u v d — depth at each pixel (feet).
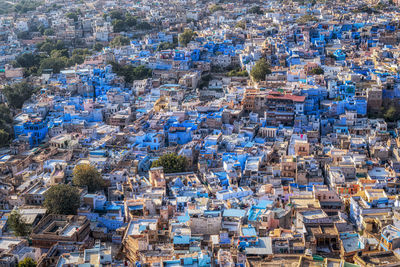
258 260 587.68
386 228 623.77
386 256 571.28
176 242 630.74
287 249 606.55
